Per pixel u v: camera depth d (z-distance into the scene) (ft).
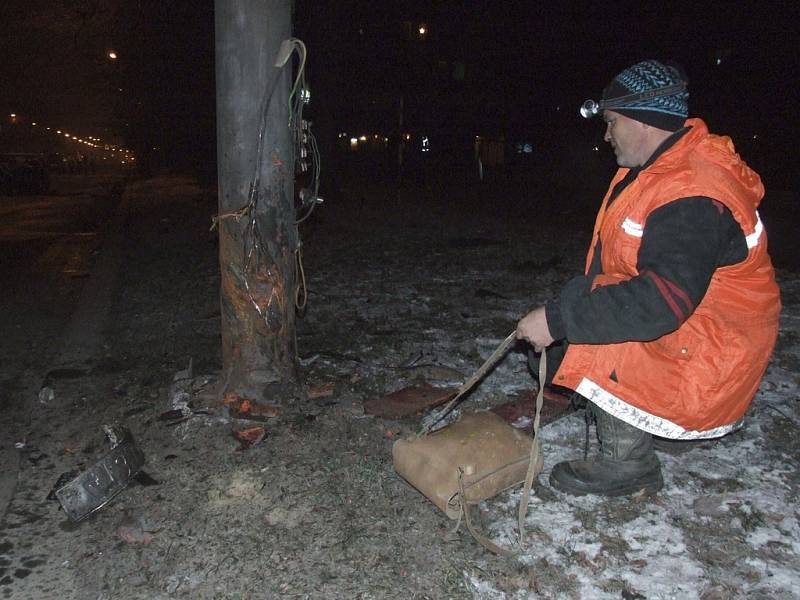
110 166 216.33
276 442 11.69
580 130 94.22
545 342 8.23
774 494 9.98
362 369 15.24
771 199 65.26
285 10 12.01
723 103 79.41
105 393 14.48
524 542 8.91
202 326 18.93
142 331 18.81
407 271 26.21
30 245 38.14
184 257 30.19
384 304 21.06
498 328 18.57
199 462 11.10
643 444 9.70
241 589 8.18
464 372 15.15
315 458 11.14
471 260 28.60
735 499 9.86
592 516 9.44
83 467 11.48
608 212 8.54
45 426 13.12
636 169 8.79
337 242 33.24
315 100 51.47
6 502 10.51
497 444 9.71
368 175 106.52
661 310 7.45
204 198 61.11
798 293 22.89
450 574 8.34
